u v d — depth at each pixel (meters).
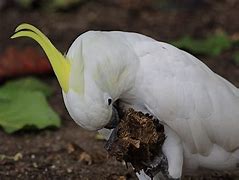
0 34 17.02
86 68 7.50
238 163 8.82
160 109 8.10
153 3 18.36
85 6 18.30
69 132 12.31
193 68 8.28
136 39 8.23
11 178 10.44
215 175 10.06
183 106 8.12
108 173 10.48
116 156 8.14
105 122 7.61
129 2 18.41
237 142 8.56
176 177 8.38
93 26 17.23
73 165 10.85
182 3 18.03
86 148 11.48
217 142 8.54
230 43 15.90
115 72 7.69
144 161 8.28
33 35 7.70
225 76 14.46
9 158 11.14
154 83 8.03
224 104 8.39
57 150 11.45
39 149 11.51
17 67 14.56
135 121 8.08
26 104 12.56
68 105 7.52
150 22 17.38
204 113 8.25
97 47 7.65
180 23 17.22
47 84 14.63
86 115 7.43
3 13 18.06
